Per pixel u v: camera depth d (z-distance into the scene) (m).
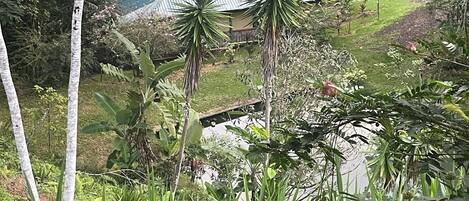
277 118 6.86
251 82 8.36
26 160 2.92
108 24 13.70
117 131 7.52
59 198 2.21
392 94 1.93
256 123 7.99
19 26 13.30
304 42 7.80
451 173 1.84
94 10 13.66
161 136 7.26
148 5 15.52
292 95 7.00
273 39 6.10
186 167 7.20
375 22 18.14
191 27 5.42
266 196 2.21
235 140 7.56
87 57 13.84
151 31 13.67
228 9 15.58
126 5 16.19
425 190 1.98
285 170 2.11
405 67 11.16
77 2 2.88
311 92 6.85
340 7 17.27
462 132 1.77
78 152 9.50
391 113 1.87
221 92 13.47
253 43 12.12
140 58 7.43
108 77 14.33
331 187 2.06
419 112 1.77
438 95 1.84
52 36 13.76
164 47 13.84
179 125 7.55
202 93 13.41
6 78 2.90
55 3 13.71
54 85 13.66
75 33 2.90
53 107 9.98
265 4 5.92
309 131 2.00
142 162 7.37
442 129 1.81
